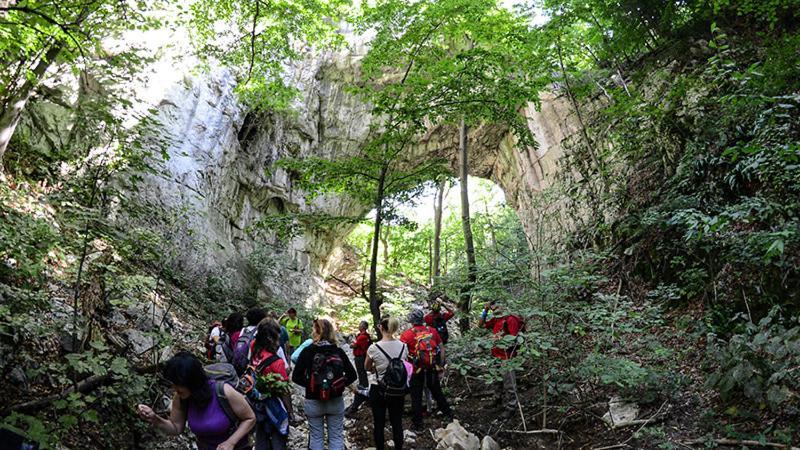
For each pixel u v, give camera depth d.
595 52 13.11
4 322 3.50
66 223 4.18
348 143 18.70
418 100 7.97
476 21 10.24
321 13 10.80
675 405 5.25
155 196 9.88
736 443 4.38
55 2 4.70
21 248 3.68
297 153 17.47
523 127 8.23
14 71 5.64
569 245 12.18
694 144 8.73
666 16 11.11
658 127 10.40
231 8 9.59
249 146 15.77
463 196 11.63
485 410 6.47
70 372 4.44
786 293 6.18
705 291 7.15
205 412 2.91
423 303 14.09
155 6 8.98
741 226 7.18
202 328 8.28
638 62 12.69
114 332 5.68
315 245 19.11
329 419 4.38
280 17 9.98
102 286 5.50
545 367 5.98
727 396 4.87
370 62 9.17
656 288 8.62
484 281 6.34
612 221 11.02
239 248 14.48
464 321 9.35
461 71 7.81
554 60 11.73
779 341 4.51
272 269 14.77
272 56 11.32
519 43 10.92
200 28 9.87
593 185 12.58
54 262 5.45
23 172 7.45
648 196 10.14
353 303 17.78
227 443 2.80
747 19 10.62
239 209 14.98
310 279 17.95
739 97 5.45
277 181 16.38
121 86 6.32
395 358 4.93
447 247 25.66
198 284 10.27
